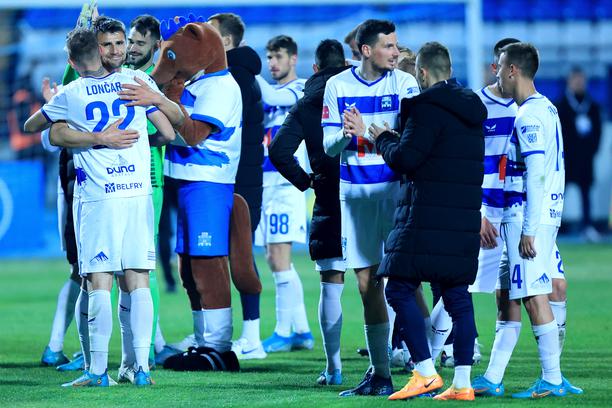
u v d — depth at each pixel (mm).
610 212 67188
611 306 34781
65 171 23188
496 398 18391
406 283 18031
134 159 19531
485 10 72688
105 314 19766
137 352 20078
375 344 18906
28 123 19594
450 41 67562
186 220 22375
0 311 35625
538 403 17688
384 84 19578
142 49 23422
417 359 18062
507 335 19125
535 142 18344
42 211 58906
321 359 25281
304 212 28203
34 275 49688
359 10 66938
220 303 22750
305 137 20797
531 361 23547
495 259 20344
